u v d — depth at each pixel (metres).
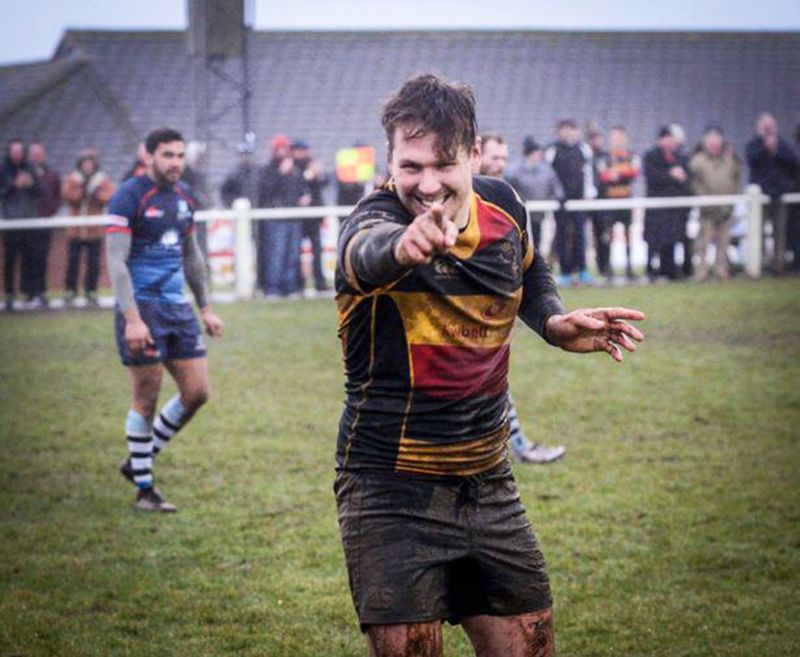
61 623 13.04
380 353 8.07
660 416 22.98
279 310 40.19
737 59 90.06
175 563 14.98
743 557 14.74
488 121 84.12
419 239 6.95
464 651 12.28
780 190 47.34
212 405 24.62
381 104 8.20
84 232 43.88
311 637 12.59
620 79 87.88
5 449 21.34
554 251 46.28
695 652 11.98
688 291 42.81
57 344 34.25
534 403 24.41
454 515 8.16
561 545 15.29
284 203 44.94
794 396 24.69
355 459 8.25
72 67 79.81
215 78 82.12
